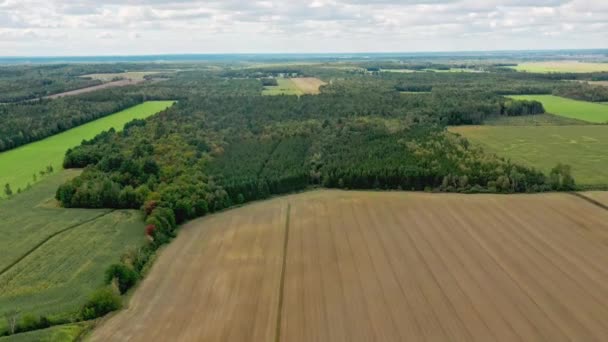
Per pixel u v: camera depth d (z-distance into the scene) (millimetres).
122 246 80500
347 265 73125
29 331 57406
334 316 59344
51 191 107625
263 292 65750
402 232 85312
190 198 95688
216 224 91938
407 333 55594
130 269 69062
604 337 54625
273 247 80438
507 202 100312
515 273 69812
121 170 109062
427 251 77438
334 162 119750
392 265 72750
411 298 63250
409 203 100500
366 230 86562
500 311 59969
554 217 91438
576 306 61000
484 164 114750
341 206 99500
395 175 110875
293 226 89375
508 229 86000
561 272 69938
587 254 75750
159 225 84562
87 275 71062
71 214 94938
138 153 122375
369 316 59250
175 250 80562
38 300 64562
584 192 105812
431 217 92250
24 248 79875
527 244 79625
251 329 57094
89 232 86375
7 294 66125
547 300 62469
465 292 64562
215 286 67812
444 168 112562
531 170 112500
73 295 65750
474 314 59312
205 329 57312
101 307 61375
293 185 111312
